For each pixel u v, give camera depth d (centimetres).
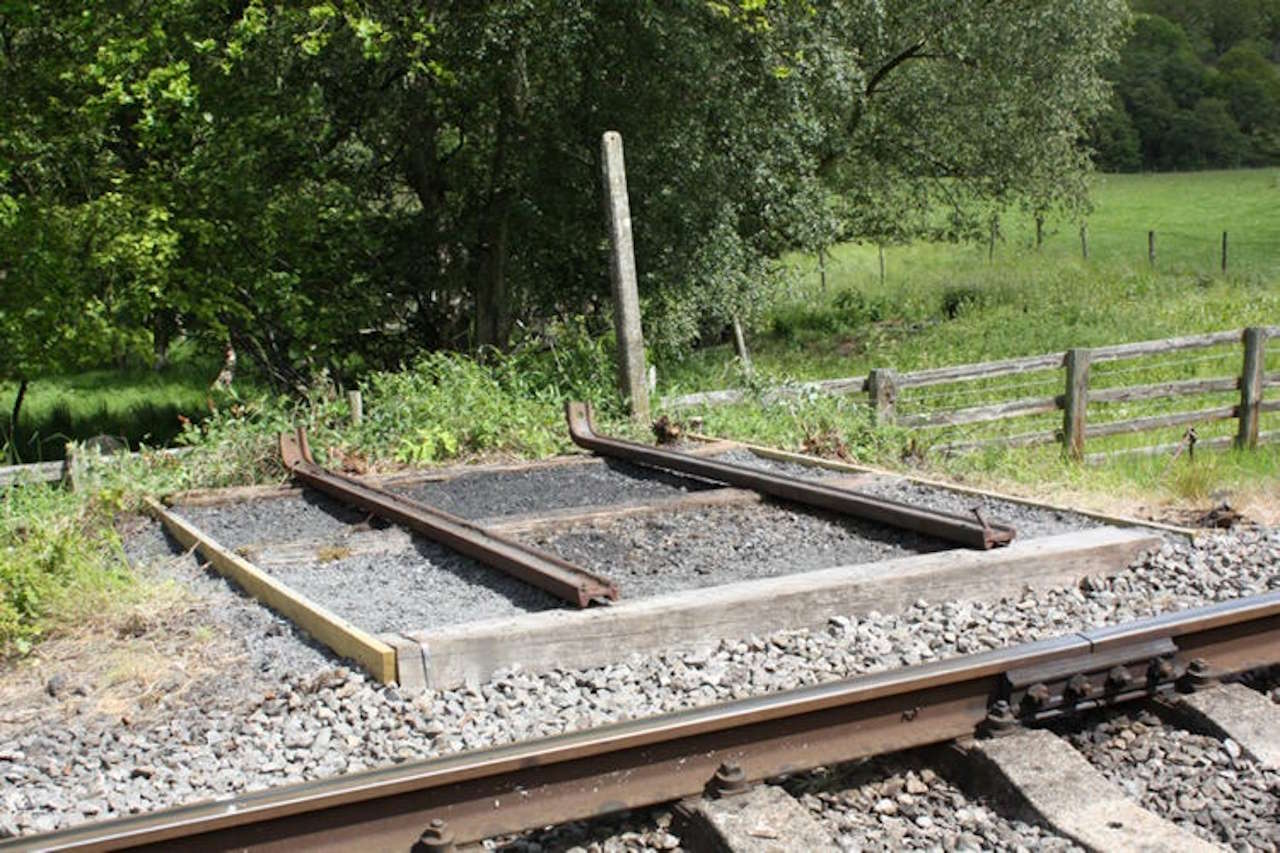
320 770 443
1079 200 2745
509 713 484
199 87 1614
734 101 1764
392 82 1861
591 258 1923
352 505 849
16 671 571
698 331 2109
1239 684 508
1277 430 1366
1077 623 577
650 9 1667
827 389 1240
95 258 1542
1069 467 1080
